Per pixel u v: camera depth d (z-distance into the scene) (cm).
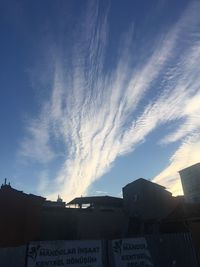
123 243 1445
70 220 3158
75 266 1327
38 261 1284
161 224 3050
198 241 1927
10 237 2600
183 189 3947
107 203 4053
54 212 3130
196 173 3778
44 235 2988
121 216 3388
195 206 3072
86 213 3247
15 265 1325
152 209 3500
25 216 2722
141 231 3159
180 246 1546
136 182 3828
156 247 1495
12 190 2753
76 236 3077
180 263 1506
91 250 1379
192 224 2033
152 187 3669
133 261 1424
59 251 1328
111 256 1400
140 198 3703
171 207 3394
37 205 2852
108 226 3281
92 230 3189
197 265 1530
